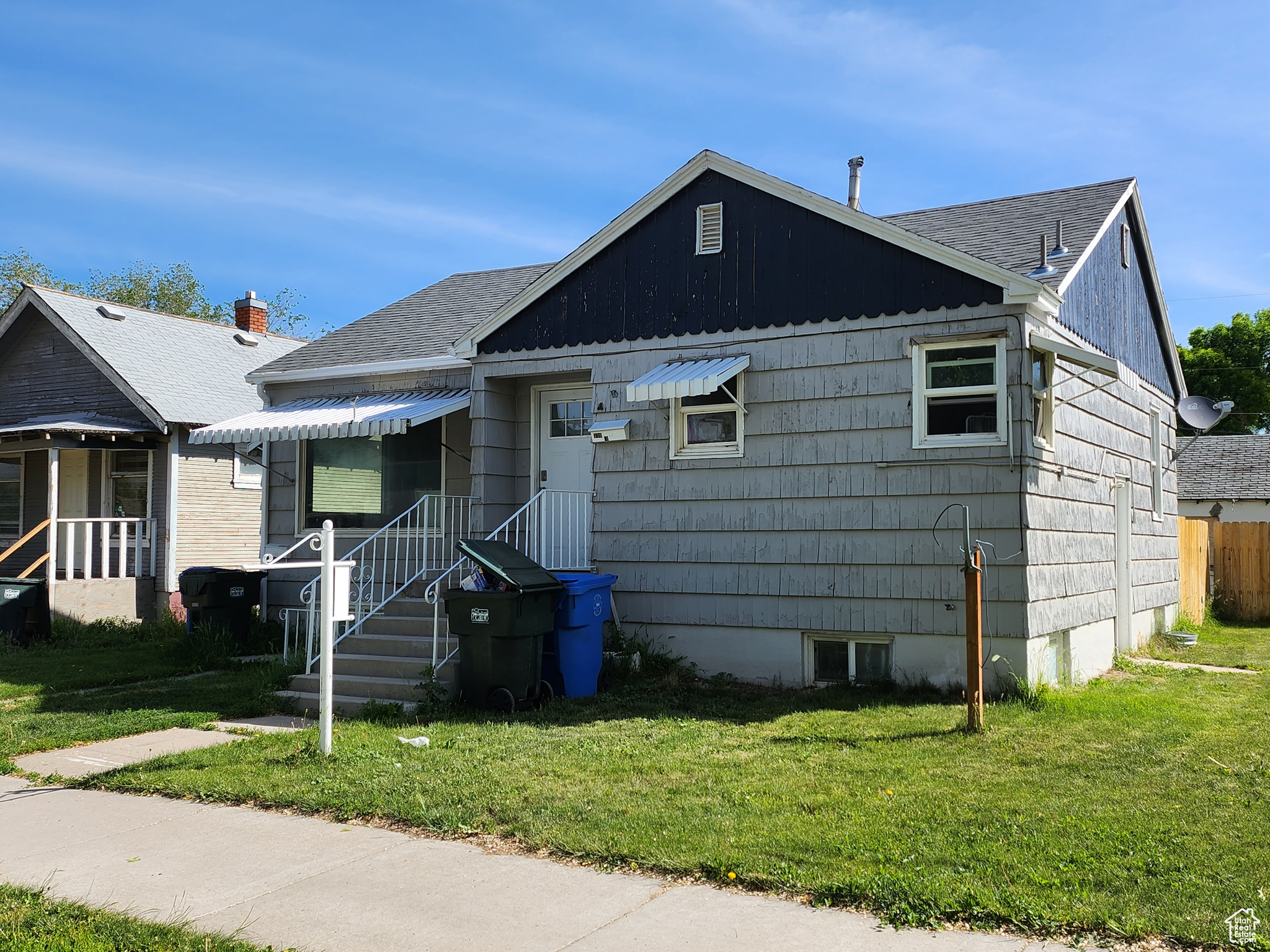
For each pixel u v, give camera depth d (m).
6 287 42.12
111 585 17.39
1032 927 4.36
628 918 4.62
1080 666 11.01
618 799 6.29
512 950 4.33
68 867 5.50
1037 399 10.12
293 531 14.77
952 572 9.73
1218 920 4.30
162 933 4.55
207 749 7.95
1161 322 16.23
